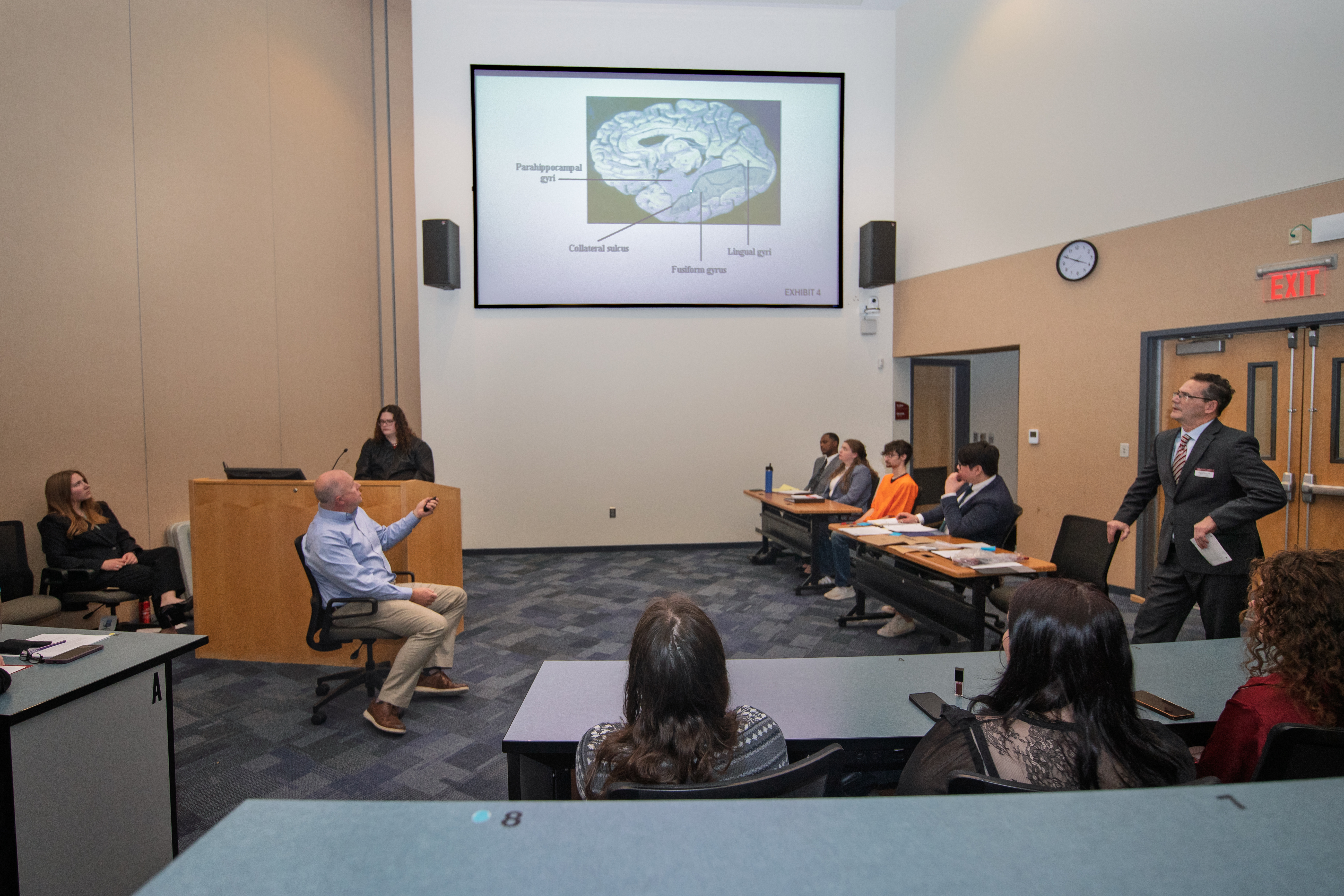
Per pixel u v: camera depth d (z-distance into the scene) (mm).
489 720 2654
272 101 4430
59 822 1393
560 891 498
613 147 5801
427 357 5781
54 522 3027
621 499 5996
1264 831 536
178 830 1894
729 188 5914
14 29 2969
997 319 5234
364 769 2262
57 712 1389
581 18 5750
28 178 3033
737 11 5855
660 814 592
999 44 5141
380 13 5473
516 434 5879
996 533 3229
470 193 5742
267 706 2762
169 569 3496
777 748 1015
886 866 513
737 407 6062
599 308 5895
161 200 3662
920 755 1031
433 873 517
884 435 6176
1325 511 3598
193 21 3852
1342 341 3510
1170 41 4133
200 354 3902
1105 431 4551
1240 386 3906
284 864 525
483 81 5672
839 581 4352
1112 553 2830
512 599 4414
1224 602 2445
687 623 979
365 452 3967
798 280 6012
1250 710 1116
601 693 1517
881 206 6043
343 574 2527
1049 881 487
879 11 5945
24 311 3023
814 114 5930
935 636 3654
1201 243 4016
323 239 4883
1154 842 527
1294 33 3605
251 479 3207
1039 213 4918
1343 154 3465
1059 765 902
